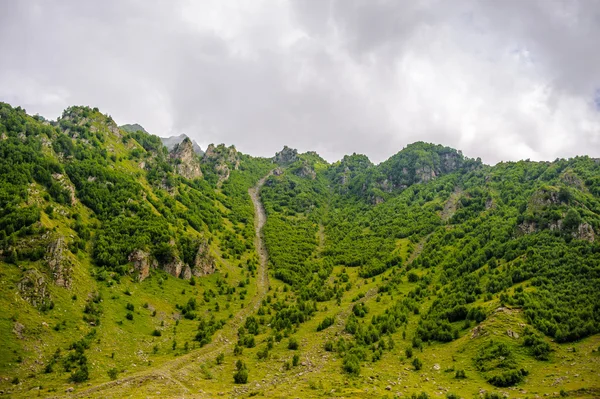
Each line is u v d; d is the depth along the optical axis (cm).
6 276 8706
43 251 9794
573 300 9775
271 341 10094
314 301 13938
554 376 7131
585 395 6166
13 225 10169
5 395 6200
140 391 6662
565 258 11725
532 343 8294
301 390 7000
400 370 8312
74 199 13862
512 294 10875
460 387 7212
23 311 8212
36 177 13238
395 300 13375
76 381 7006
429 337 10144
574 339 8438
